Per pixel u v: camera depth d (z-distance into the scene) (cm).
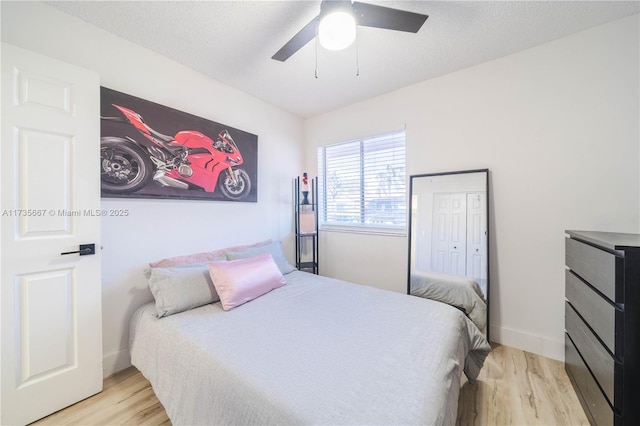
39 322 132
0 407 121
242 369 101
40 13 143
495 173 205
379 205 276
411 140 245
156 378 132
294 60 200
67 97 141
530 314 193
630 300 105
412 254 242
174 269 172
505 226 201
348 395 86
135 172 176
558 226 182
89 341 148
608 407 113
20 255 126
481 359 155
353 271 290
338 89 250
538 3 146
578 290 146
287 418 80
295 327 136
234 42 179
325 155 319
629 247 106
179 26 163
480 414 134
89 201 148
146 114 182
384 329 132
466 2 145
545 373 168
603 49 166
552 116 183
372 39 175
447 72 221
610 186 166
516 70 194
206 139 218
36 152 131
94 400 146
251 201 258
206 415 101
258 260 199
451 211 221
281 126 296
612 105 164
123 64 174
